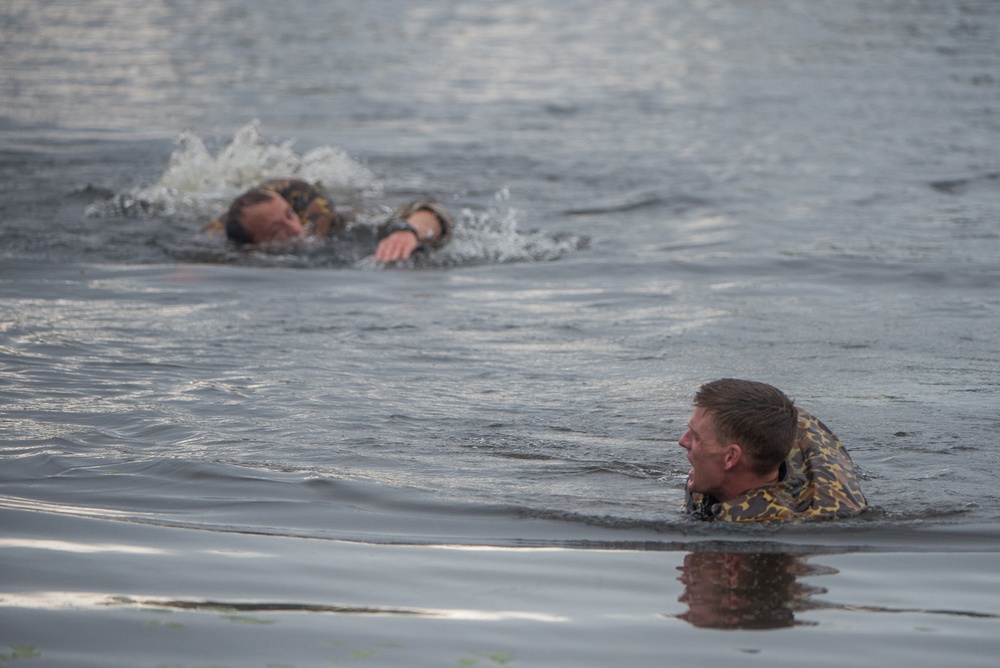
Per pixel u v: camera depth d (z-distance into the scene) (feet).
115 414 64.64
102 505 51.90
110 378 71.51
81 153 165.07
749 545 48.62
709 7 394.52
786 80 247.09
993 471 57.57
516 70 270.05
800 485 51.80
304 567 45.39
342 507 52.42
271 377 72.84
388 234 118.32
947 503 53.26
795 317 89.51
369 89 241.76
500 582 44.29
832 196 140.15
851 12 371.35
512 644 38.73
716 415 50.16
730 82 246.06
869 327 86.28
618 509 52.65
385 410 66.80
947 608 42.27
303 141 181.27
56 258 107.45
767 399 50.14
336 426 63.72
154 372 73.10
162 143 175.94
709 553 47.70
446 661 37.32
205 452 58.95
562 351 80.33
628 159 165.27
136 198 134.82
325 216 118.83
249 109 214.69
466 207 134.72
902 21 345.72
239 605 41.52
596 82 250.57
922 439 62.13
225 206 132.46
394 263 109.40
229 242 116.16
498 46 311.47
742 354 79.51
